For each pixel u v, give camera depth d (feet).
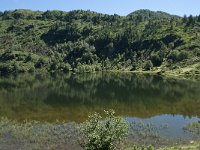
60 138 202.59
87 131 132.98
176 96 397.80
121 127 130.62
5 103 346.95
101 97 394.73
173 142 195.72
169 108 318.65
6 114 283.79
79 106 329.52
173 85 513.86
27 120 257.55
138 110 308.40
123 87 499.10
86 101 362.94
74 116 276.62
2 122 246.06
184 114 287.69
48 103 348.38
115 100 370.12
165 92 435.94
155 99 377.09
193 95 403.75
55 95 413.39
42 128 228.02
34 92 445.37
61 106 328.90
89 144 129.80
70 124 242.78
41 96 403.54
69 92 444.96
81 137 203.92
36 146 186.80
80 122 250.78
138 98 385.29
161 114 288.10
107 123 131.23
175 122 253.44
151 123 249.14
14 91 456.45
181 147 163.43
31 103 347.56
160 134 214.28
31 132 215.72
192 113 292.20
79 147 186.09
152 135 209.67
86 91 454.81
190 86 496.23
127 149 166.50
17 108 316.19
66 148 184.44
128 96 402.31
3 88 497.87
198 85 507.30
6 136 205.67
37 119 262.26
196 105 333.83
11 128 225.35
